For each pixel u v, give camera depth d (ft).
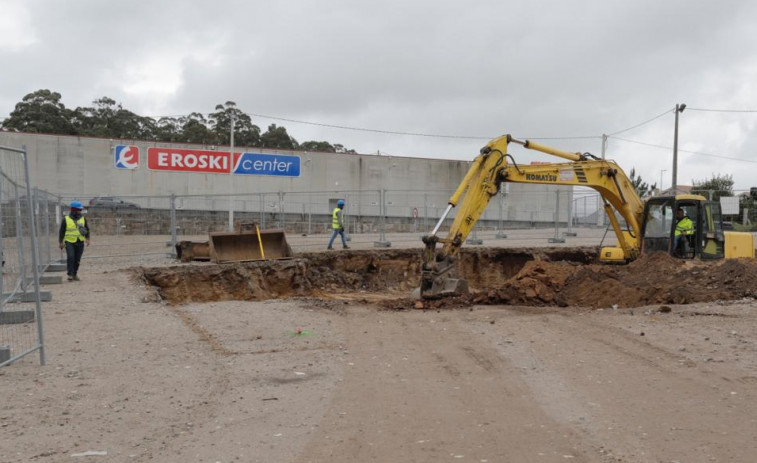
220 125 252.21
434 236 47.39
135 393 23.20
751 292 43.01
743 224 135.23
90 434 18.90
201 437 18.75
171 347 30.68
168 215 87.56
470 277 79.05
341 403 22.17
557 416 20.63
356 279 72.74
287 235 107.96
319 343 32.30
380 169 169.17
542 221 124.88
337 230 76.33
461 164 178.91
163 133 250.57
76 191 139.74
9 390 23.22
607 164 57.62
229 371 26.50
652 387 23.89
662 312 39.37
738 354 28.53
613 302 44.78
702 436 18.62
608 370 26.48
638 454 17.21
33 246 26.61
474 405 21.91
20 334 33.04
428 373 26.43
